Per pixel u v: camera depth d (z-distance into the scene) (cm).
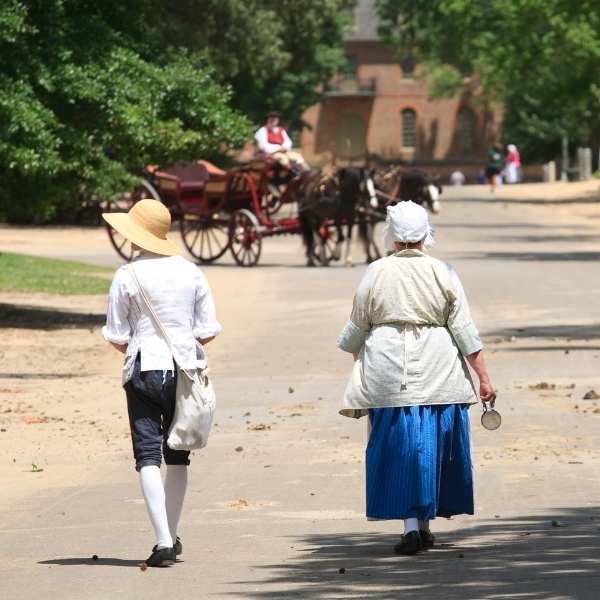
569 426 3778
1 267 9831
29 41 6850
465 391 2364
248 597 2023
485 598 1938
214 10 16512
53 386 4925
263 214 10644
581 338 5881
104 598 2055
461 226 15350
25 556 2416
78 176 7125
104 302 8288
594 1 16500
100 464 3434
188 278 2381
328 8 18700
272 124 10638
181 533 2592
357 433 3791
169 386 2342
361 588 2056
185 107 7531
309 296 8106
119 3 7500
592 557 2230
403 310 2358
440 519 2656
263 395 4569
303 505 2844
